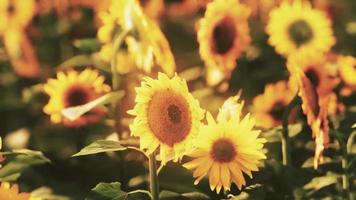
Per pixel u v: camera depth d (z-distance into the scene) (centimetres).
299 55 299
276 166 242
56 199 276
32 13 389
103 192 214
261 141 211
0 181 234
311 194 247
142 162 283
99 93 284
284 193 241
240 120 222
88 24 404
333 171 259
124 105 276
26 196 209
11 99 382
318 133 228
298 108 290
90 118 286
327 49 311
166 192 229
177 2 415
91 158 299
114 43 273
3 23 388
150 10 366
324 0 425
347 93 308
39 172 289
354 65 308
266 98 294
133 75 291
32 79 393
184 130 200
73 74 285
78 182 286
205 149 210
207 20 262
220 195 248
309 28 311
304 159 291
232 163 210
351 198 264
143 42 254
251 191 224
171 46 407
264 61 370
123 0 275
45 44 418
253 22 379
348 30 430
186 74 351
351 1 460
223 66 269
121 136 271
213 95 319
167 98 200
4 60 396
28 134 346
